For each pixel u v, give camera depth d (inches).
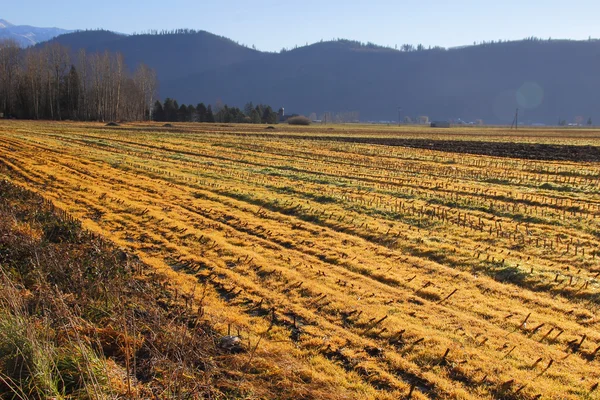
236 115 5280.5
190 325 319.0
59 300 294.2
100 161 1179.3
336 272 433.7
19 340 242.5
